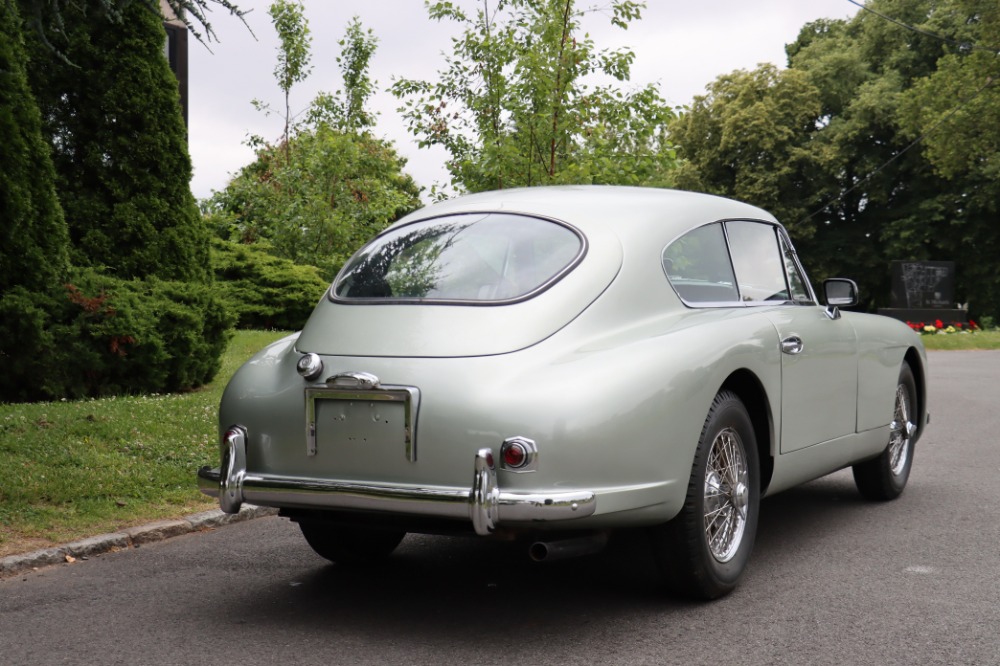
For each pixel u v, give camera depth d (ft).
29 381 27.84
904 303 109.60
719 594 13.83
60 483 19.99
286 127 72.38
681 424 12.62
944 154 128.47
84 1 19.26
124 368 29.58
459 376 12.10
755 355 14.37
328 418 12.66
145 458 22.86
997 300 145.18
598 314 12.99
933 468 24.99
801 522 19.06
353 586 15.03
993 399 41.37
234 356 41.06
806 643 12.04
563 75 35.88
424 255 14.08
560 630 12.67
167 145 34.04
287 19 69.92
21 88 28.32
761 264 16.78
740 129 150.10
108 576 15.84
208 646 12.26
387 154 79.36
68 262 29.81
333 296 14.17
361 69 74.13
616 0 36.22
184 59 51.19
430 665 11.45
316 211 65.87
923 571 15.37
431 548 17.53
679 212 15.16
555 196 15.03
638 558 16.52
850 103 150.20
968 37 142.00
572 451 11.59
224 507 13.20
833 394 17.13
